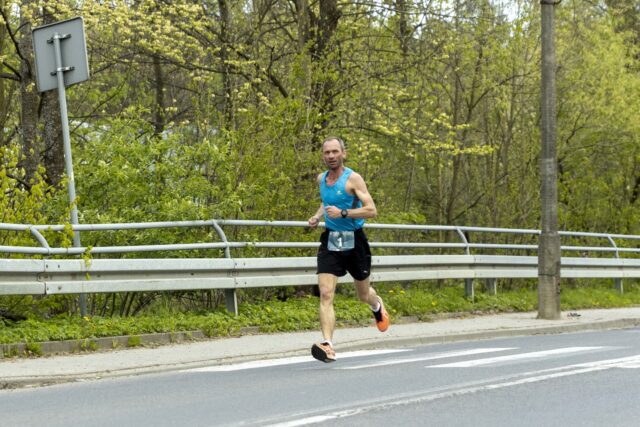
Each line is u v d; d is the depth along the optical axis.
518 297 22.48
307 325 16.38
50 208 16.03
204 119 19.69
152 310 16.05
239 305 16.61
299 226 17.64
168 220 16.12
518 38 30.59
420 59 26.94
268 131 18.73
